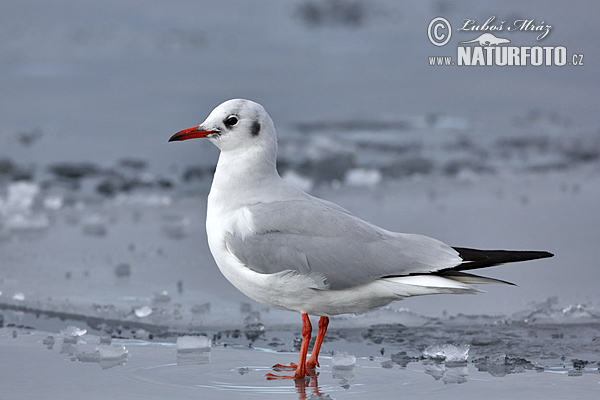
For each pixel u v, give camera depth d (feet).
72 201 52.37
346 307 25.86
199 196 54.24
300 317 31.60
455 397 22.31
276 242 25.32
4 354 26.03
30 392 22.45
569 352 26.48
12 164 59.21
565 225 43.24
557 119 77.71
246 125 26.89
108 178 57.47
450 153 64.18
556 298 32.40
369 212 46.52
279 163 60.03
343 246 25.09
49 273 36.76
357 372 24.82
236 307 32.63
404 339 28.48
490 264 24.99
